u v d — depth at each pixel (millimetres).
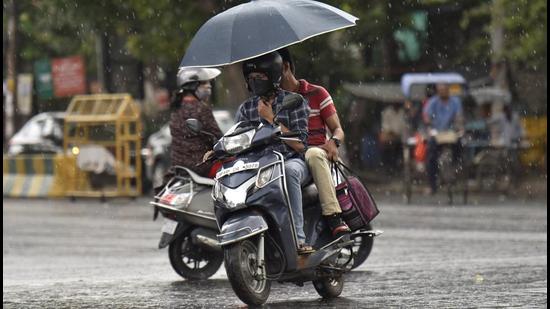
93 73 86750
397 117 65875
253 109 18500
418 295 19312
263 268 17688
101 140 55062
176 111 23703
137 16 59594
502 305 17828
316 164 18250
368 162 68375
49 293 20516
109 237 35781
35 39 80750
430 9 66188
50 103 88312
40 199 58406
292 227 17688
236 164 17797
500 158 52250
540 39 59844
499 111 58375
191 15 58406
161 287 21375
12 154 67438
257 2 18859
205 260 23000
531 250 28203
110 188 55000
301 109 18359
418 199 50688
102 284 22078
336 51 63438
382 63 72375
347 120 68500
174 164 23375
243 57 18172
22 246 33500
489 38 68000
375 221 38531
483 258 26375
